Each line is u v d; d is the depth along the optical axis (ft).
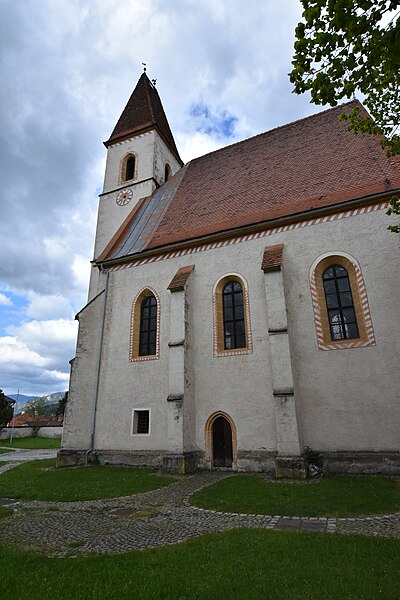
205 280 55.31
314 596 13.61
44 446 119.44
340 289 46.93
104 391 58.08
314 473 39.32
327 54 17.04
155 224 69.31
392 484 33.91
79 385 58.85
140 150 90.33
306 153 62.54
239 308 52.70
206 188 70.23
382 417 40.29
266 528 22.97
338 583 14.51
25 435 175.01
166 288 58.39
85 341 61.11
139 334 59.41
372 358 42.11
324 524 23.49
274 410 43.70
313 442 42.22
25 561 17.93
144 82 105.60
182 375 49.01
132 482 40.22
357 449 40.45
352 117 28.96
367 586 14.11
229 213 59.62
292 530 22.39
